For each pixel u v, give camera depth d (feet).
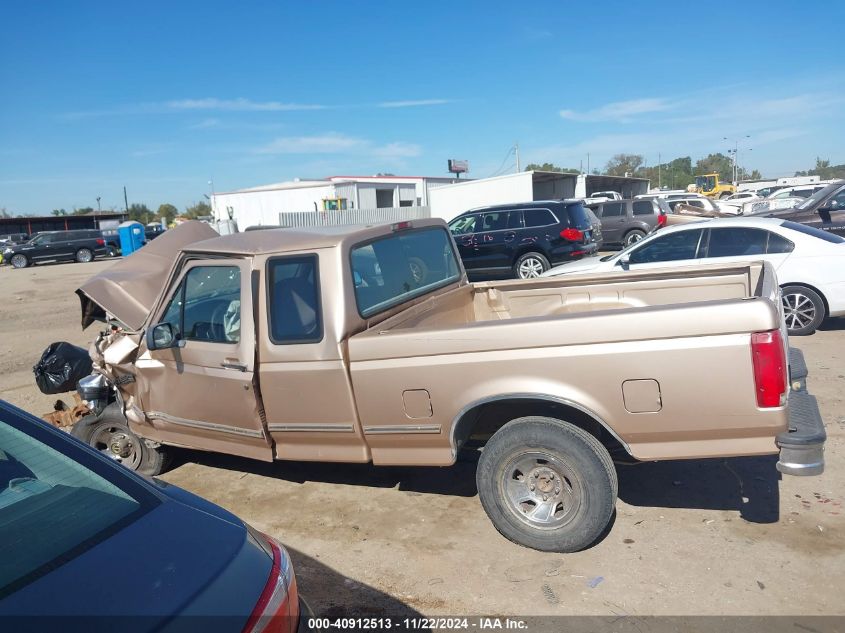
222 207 139.85
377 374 12.80
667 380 11.00
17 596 6.43
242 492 16.35
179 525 7.70
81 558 7.00
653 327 10.99
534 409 13.03
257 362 13.88
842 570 11.36
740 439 11.00
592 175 118.01
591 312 11.53
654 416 11.19
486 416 13.60
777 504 13.76
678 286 17.17
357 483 16.39
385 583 12.03
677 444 11.32
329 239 13.51
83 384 17.51
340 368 13.12
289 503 15.57
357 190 131.95
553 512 12.35
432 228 17.80
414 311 15.35
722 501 14.06
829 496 13.97
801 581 11.12
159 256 18.10
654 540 12.71
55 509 7.80
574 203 49.44
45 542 7.28
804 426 11.00
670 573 11.59
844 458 15.65
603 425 11.49
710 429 11.00
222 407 14.53
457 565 12.40
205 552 7.24
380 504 15.15
